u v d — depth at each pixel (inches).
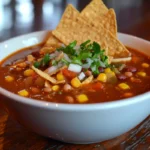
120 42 12.1
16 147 9.0
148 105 8.3
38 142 9.2
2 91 8.0
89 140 8.5
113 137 8.9
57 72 10.3
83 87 9.9
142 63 12.0
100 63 10.8
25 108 7.7
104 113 7.5
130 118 8.1
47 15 22.1
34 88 9.7
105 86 10.0
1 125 9.8
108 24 12.3
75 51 10.9
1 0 25.3
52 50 12.2
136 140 9.3
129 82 10.5
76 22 12.7
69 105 7.3
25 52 12.7
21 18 21.4
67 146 9.0
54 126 7.9
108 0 26.3
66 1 26.1
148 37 17.5
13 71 11.2
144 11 23.2
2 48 11.9
